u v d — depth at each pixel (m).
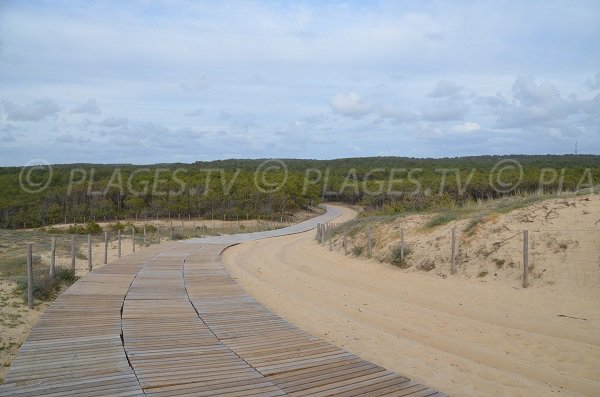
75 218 49.75
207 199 57.56
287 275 16.72
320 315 10.36
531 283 11.56
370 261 17.47
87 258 19.36
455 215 17.31
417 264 15.14
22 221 46.62
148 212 54.97
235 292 11.58
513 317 9.74
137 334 7.61
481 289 11.95
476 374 6.71
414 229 17.83
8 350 7.93
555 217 13.58
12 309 10.10
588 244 11.90
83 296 10.84
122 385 5.34
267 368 6.00
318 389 5.31
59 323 8.30
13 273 13.91
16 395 5.04
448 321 9.80
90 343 7.05
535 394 5.97
